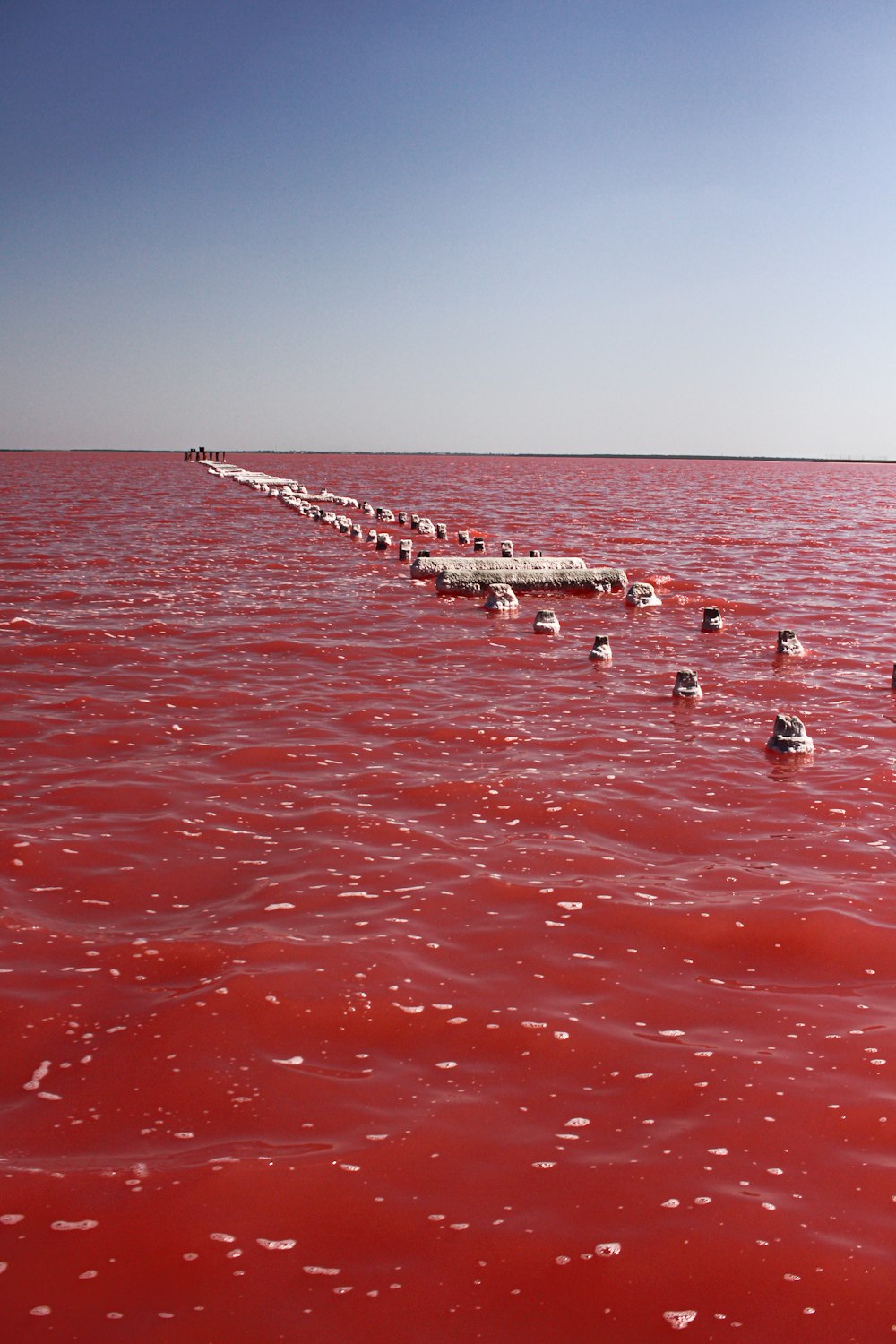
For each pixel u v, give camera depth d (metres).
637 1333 4.29
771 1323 4.34
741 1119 5.70
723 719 14.80
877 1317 4.36
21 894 8.61
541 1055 6.35
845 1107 5.82
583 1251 4.72
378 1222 4.89
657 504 69.38
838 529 49.28
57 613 23.31
